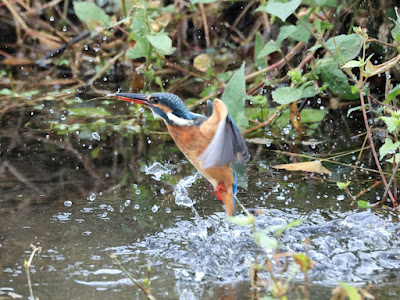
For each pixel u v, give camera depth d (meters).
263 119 11.43
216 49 14.02
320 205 8.30
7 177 9.20
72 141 10.68
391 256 6.97
